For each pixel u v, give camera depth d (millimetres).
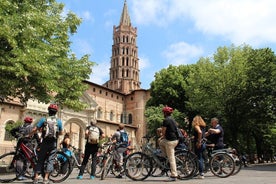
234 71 34875
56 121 8828
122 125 12609
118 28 97500
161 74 51062
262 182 8430
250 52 36750
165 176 11273
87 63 20391
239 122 36594
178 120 44938
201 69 38438
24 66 14234
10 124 34062
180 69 50344
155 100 50125
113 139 12219
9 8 14055
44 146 8594
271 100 34688
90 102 50969
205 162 11148
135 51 96688
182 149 10422
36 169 8508
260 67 34562
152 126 47125
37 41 15445
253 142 52625
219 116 36156
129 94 73750
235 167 10945
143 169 9727
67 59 19094
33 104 40125
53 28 16531
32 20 14742
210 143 11195
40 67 14414
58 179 9172
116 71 93000
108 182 9195
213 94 35812
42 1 18391
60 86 18438
